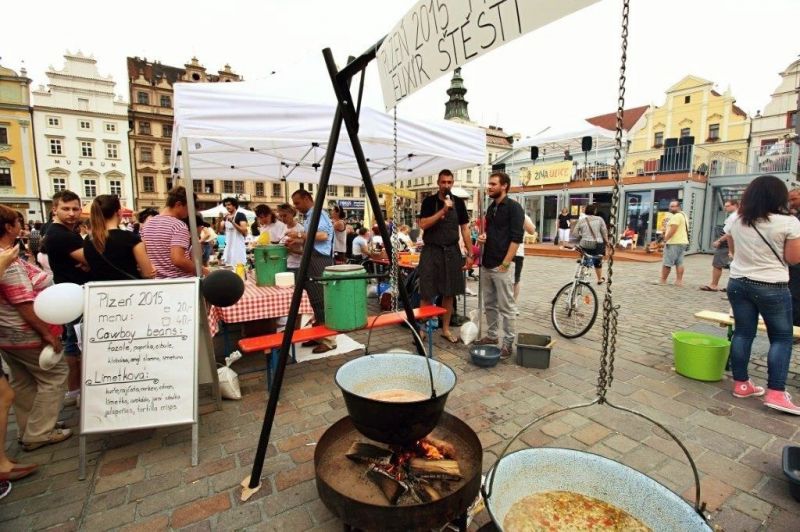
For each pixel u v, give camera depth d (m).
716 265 7.38
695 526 1.16
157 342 2.32
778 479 2.07
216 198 39.88
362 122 3.71
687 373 3.38
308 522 1.81
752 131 28.06
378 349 4.16
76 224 3.17
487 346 3.88
